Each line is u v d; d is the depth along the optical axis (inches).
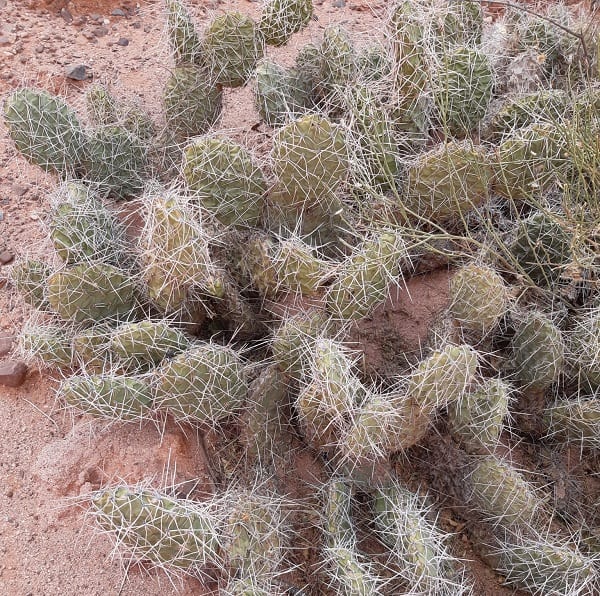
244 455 95.8
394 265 94.1
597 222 97.1
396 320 111.8
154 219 89.5
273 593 82.8
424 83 111.0
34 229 131.9
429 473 99.0
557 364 98.3
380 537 94.0
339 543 86.1
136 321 103.4
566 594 85.5
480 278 93.4
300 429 98.3
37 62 163.3
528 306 107.2
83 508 96.0
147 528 76.6
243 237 105.3
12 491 98.6
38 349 99.8
